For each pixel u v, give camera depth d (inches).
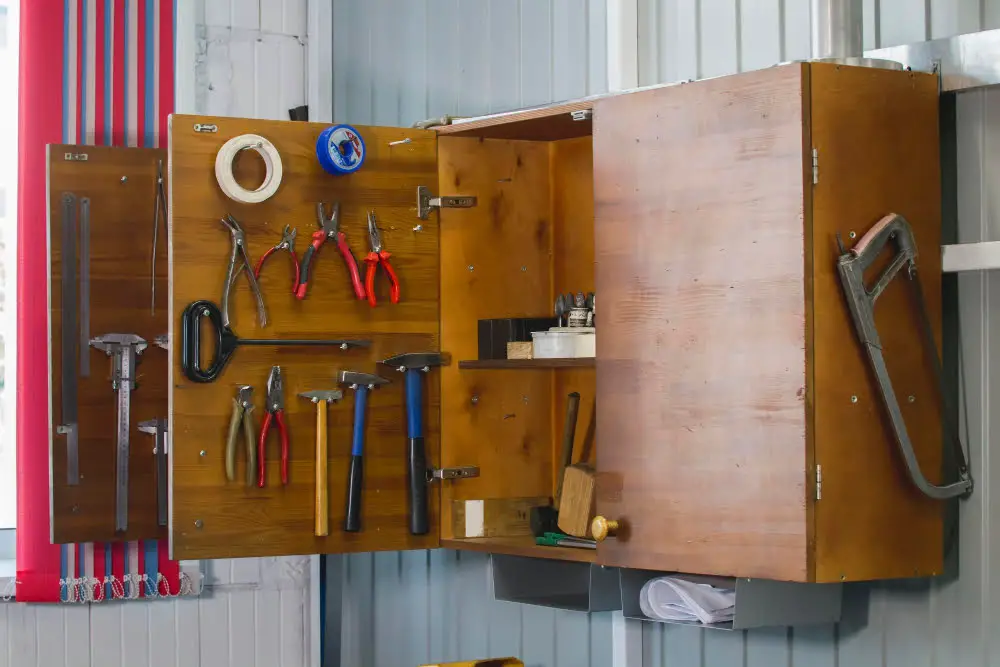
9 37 145.6
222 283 96.5
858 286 77.2
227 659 144.2
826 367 77.6
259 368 97.7
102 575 137.3
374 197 102.2
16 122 144.8
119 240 127.6
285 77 151.0
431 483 103.8
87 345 126.3
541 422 109.2
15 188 144.2
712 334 82.3
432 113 131.6
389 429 102.3
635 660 104.3
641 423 86.7
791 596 83.7
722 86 82.1
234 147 95.8
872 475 78.8
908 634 84.2
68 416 125.6
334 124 100.0
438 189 105.0
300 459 98.7
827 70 78.3
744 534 80.0
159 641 141.5
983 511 80.6
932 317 81.5
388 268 101.3
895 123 80.4
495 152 107.6
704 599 84.8
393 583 137.3
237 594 144.9
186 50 144.6
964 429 82.2
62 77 139.2
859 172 79.0
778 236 78.5
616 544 88.1
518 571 102.6
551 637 113.6
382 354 102.3
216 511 96.0
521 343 101.5
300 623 147.7
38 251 136.1
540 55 116.3
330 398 99.1
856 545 78.1
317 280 99.9
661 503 85.2
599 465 89.6
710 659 98.5
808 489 76.7
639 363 86.9
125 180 127.9
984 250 79.7
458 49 127.8
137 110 142.3
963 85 81.4
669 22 104.7
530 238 109.3
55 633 137.5
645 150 86.7
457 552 126.8
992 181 80.7
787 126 78.2
